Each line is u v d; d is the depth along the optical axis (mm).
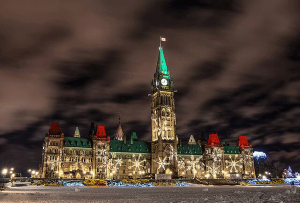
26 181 119875
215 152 198125
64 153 165875
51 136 160750
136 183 100688
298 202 35062
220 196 45000
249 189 72375
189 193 56250
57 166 158250
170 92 195750
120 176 178125
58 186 93750
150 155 191500
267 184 115750
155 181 115312
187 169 198500
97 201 38781
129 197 46219
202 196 47000
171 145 183875
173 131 187750
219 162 197125
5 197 45812
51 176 155000
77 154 169250
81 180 121125
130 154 185875
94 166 168500
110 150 181500
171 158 181375
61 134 163375
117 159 180625
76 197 46219
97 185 97938
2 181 116188
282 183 121750
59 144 161625
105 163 171500
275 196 43594
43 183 100688
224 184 111625
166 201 38156
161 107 190375
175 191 64188
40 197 46000
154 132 192250
